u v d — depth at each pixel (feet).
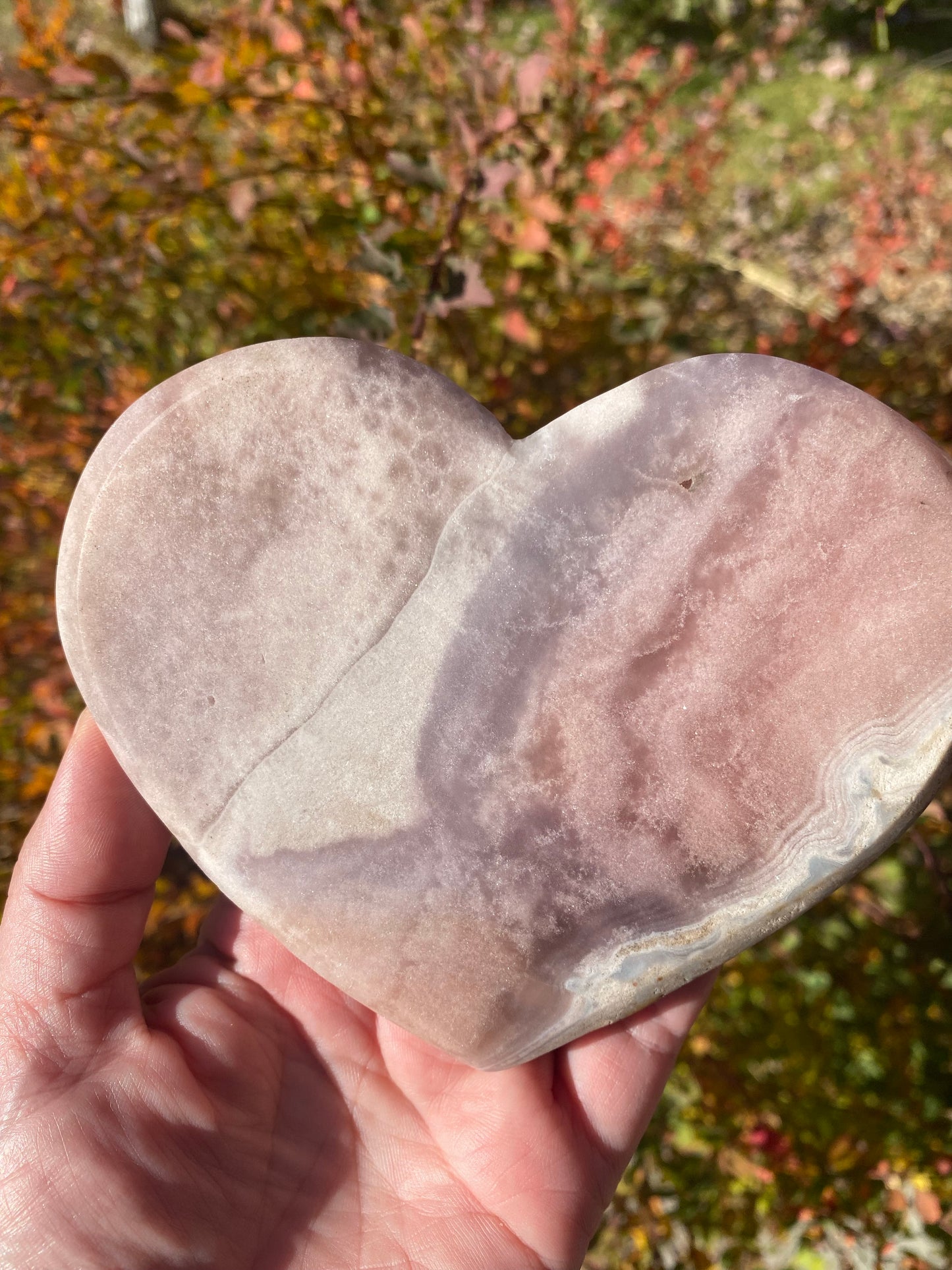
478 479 0.46
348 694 0.46
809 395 0.44
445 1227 0.50
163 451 0.45
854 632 0.44
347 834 0.46
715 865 0.45
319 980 0.55
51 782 0.74
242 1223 0.46
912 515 0.44
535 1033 0.47
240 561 0.45
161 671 0.46
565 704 0.46
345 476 0.45
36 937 0.47
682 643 0.45
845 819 0.44
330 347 0.45
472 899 0.46
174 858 0.85
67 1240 0.42
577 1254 0.51
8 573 0.82
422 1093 0.53
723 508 0.45
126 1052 0.47
